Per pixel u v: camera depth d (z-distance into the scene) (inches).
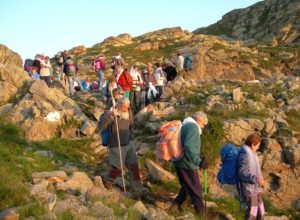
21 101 562.9
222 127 535.2
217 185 491.2
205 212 388.5
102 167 481.7
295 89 766.5
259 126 570.9
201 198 383.9
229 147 378.0
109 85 661.9
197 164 375.2
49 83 820.0
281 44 2501.2
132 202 376.8
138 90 697.6
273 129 577.0
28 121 530.9
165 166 488.7
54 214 302.5
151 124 574.6
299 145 541.6
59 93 606.9
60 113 558.6
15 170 381.1
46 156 457.7
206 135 514.9
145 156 499.5
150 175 472.1
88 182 396.5
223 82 926.4
